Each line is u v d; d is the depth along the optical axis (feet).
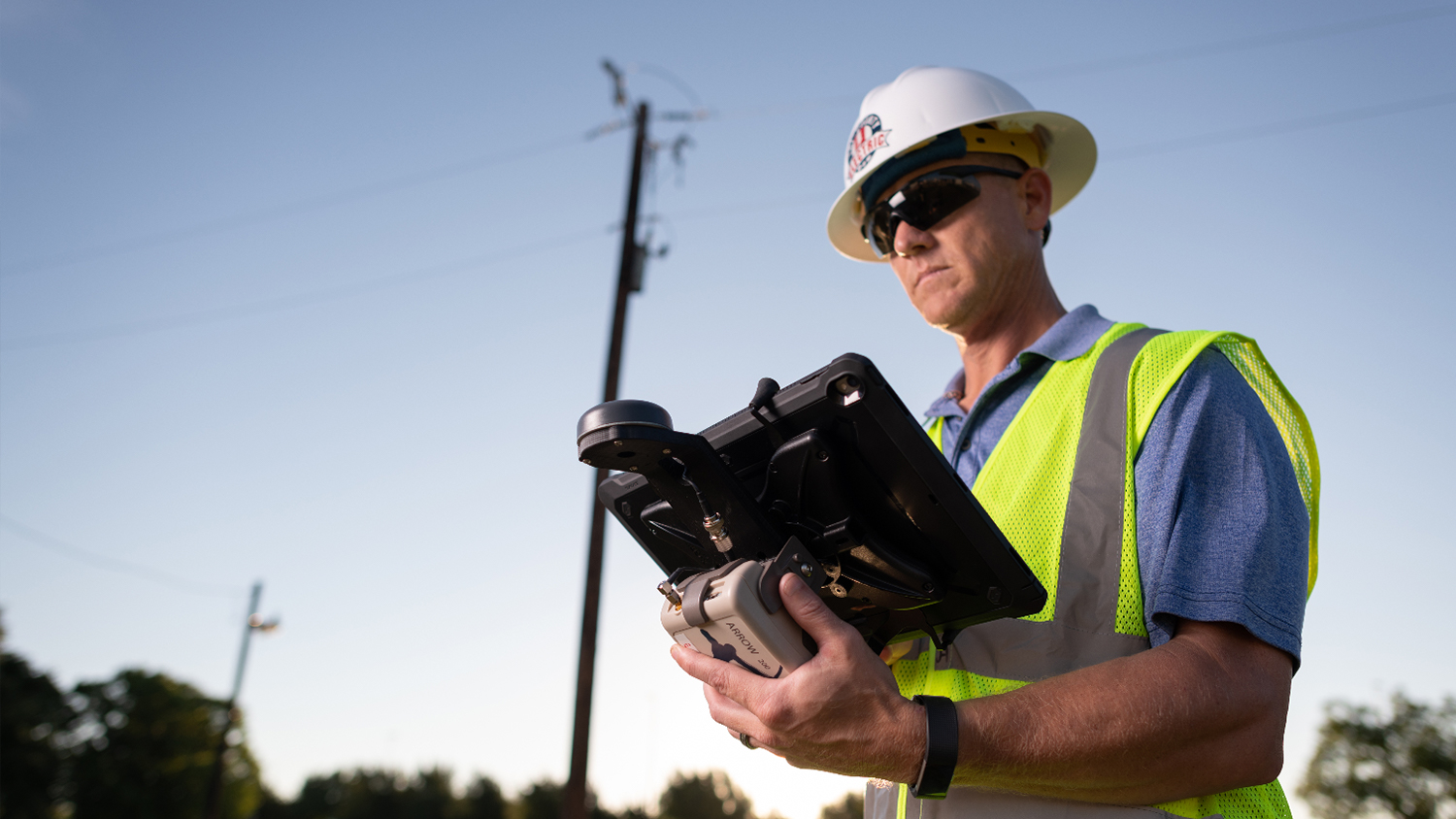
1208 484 4.30
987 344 6.64
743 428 4.27
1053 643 4.48
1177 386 4.58
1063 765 3.75
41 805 148.56
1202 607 3.96
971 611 4.23
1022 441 5.20
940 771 3.69
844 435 3.95
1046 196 6.83
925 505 3.90
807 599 3.76
